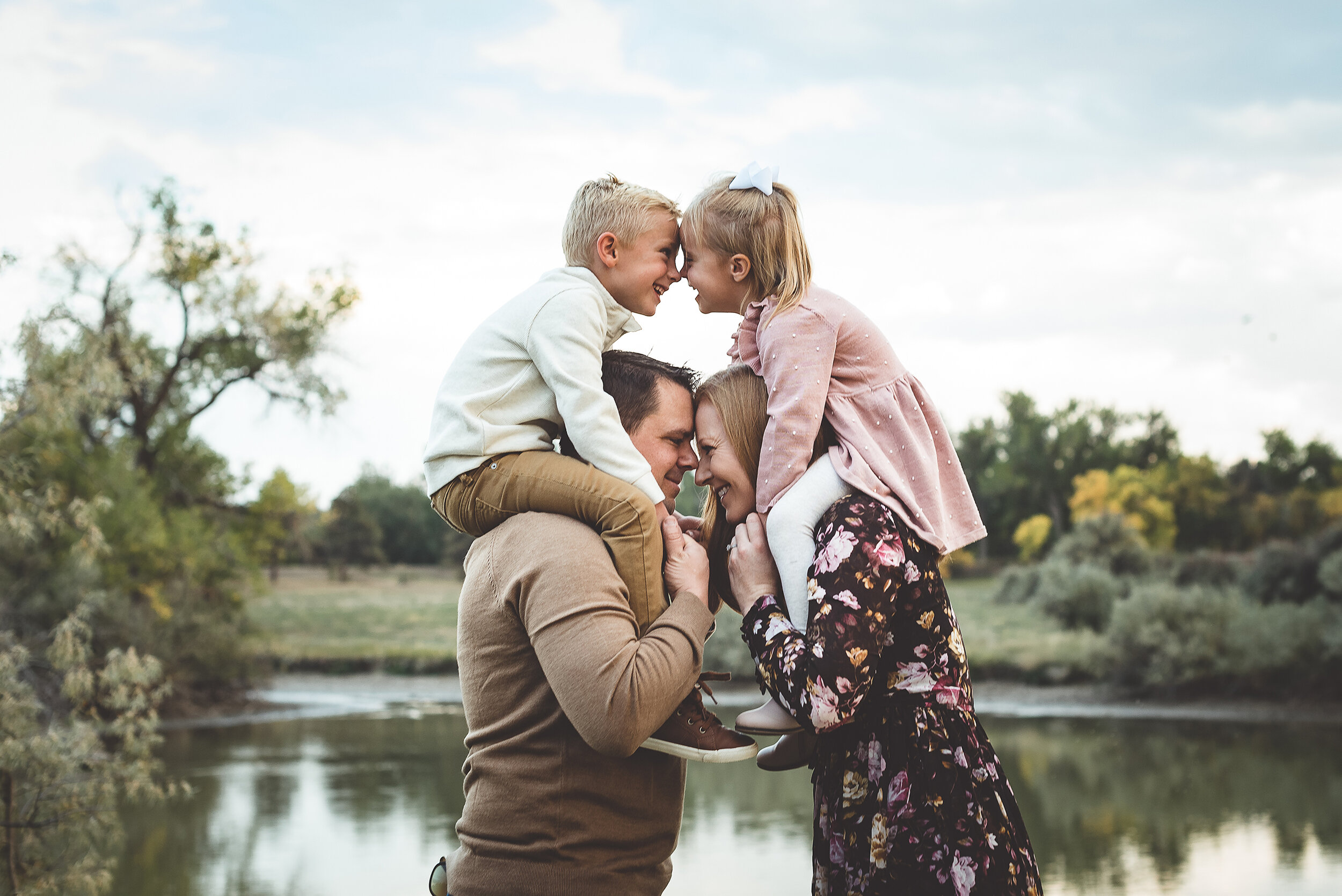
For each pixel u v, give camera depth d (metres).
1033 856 2.01
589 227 2.29
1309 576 24.98
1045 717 21.23
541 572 1.86
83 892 9.05
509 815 1.90
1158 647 23.52
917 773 1.93
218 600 24.80
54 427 9.30
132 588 21.62
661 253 2.29
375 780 15.38
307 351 24.30
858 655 1.84
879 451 2.05
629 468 2.01
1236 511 51.41
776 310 2.14
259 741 19.17
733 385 2.19
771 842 11.49
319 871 10.55
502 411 2.07
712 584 2.25
